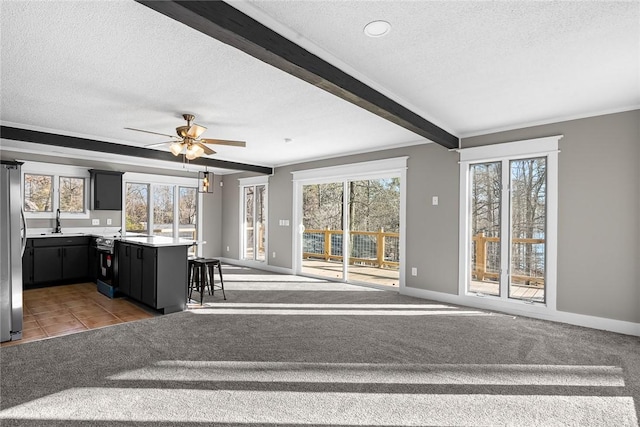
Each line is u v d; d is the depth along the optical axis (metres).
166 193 7.50
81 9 1.84
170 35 2.13
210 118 3.90
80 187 6.25
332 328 3.55
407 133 4.54
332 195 6.34
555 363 2.73
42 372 2.52
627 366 2.68
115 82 2.87
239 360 2.75
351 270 5.99
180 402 2.14
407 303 4.61
